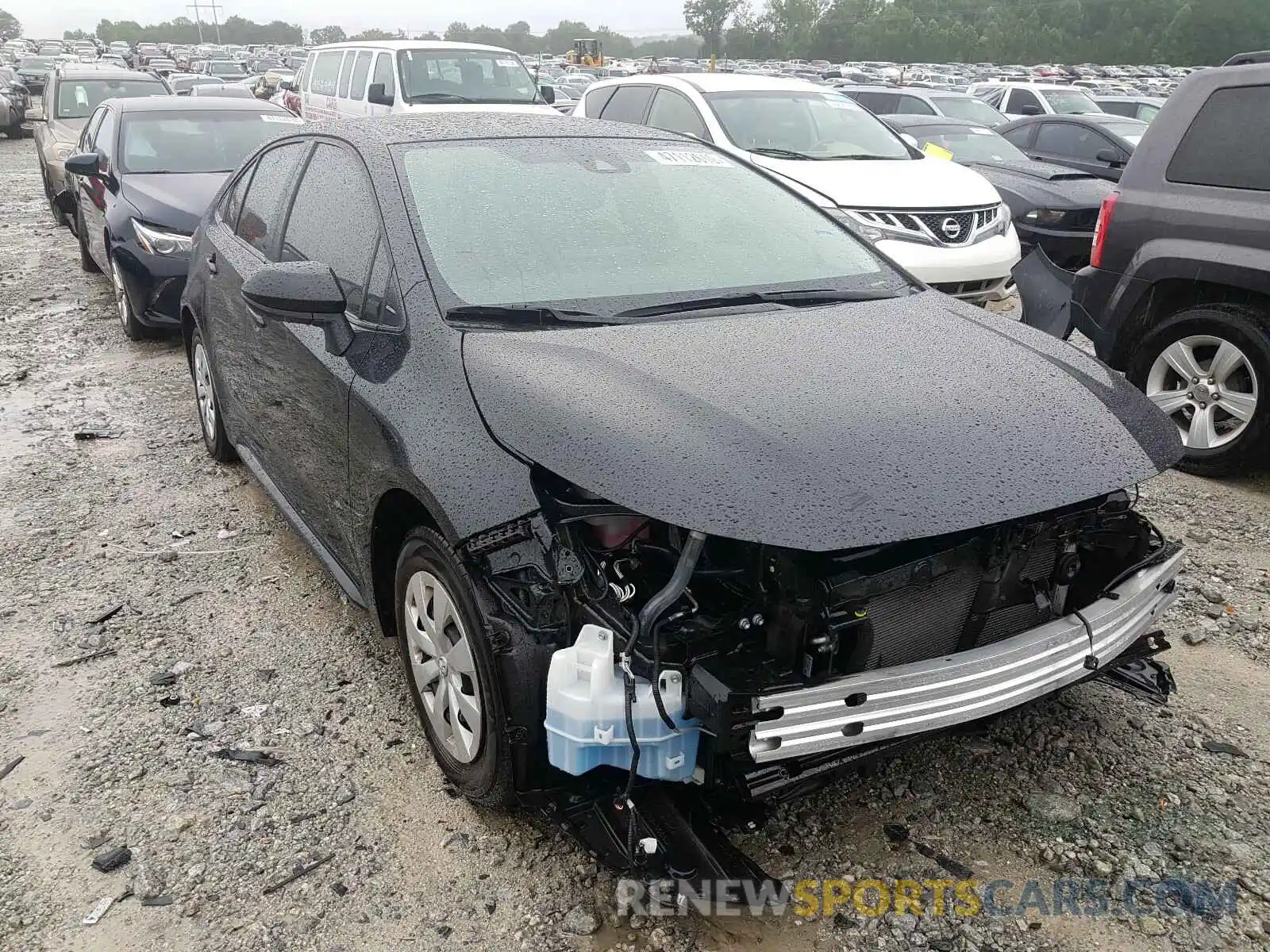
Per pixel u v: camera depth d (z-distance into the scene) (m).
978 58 112.88
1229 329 5.15
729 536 2.18
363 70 13.59
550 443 2.45
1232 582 4.22
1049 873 2.67
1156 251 5.50
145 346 7.94
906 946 2.45
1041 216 9.65
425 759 3.12
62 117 13.86
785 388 2.63
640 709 2.26
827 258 3.66
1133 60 105.31
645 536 2.50
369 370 3.05
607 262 3.29
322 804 2.93
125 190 7.74
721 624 2.36
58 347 7.89
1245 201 5.12
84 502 5.04
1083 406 2.74
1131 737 3.21
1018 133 12.80
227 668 3.62
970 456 2.44
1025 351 3.07
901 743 2.51
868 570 2.34
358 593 3.44
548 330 2.95
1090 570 2.91
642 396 2.56
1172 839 2.78
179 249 7.34
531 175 3.56
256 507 5.00
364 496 3.07
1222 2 100.25
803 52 128.38
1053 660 2.53
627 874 2.35
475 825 2.84
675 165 3.91
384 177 3.37
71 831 2.83
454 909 2.56
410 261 3.10
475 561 2.54
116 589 4.18
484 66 13.46
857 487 2.29
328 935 2.49
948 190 7.42
